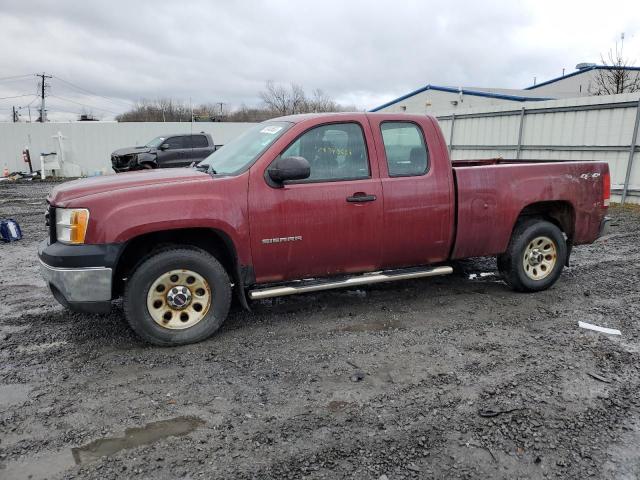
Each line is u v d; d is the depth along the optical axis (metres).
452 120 18.61
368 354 3.83
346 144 4.37
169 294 3.93
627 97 12.26
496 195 4.82
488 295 5.26
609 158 12.92
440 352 3.86
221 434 2.79
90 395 3.22
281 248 4.12
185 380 3.42
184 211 3.78
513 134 15.87
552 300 5.11
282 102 52.81
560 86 31.53
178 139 17.17
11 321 4.54
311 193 4.15
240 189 3.97
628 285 5.62
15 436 2.77
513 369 3.57
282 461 2.56
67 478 2.43
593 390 3.27
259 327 4.38
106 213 3.65
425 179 4.55
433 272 4.76
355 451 2.64
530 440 2.74
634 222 10.07
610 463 2.55
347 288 5.46
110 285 3.68
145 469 2.49
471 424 2.88
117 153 17.44
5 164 23.55
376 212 4.36
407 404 3.10
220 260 4.32
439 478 2.44
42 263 3.87
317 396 3.20
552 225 5.23
